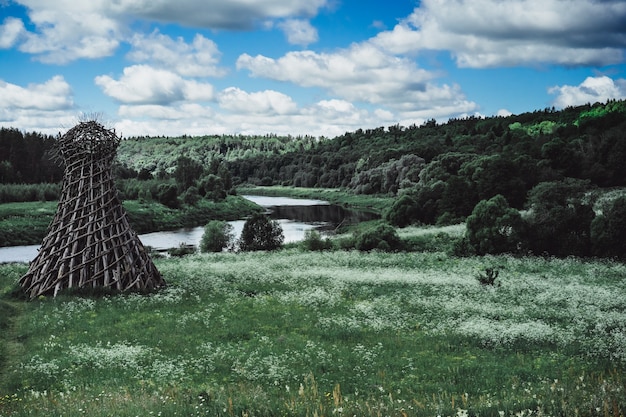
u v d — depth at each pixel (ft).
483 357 66.95
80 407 41.83
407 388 54.13
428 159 508.12
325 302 100.63
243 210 419.54
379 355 67.87
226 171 513.04
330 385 54.85
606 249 164.25
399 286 119.03
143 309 90.58
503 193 245.65
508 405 38.37
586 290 113.80
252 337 75.87
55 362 61.11
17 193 368.89
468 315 91.30
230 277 125.59
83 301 92.27
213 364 61.52
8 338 73.67
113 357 63.05
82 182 105.91
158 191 395.34
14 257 218.38
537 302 103.09
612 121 431.02
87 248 102.17
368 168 564.30
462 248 175.32
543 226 171.83
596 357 65.92
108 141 108.47
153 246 247.70
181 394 47.67
